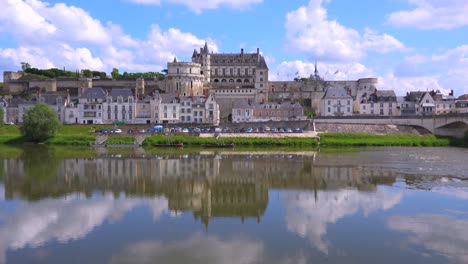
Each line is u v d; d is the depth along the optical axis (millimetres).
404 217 37062
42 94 163250
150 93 187875
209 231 33719
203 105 154875
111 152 94812
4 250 29531
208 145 114500
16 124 138750
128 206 41281
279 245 30609
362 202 42781
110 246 30297
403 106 172250
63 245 30469
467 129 124750
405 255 28719
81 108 152000
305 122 134125
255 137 120625
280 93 199125
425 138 129375
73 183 53094
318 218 37156
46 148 104625
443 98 183250
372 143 120562
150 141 116625
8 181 54031
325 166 69812
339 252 29297
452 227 34250
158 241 31406
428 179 56406
